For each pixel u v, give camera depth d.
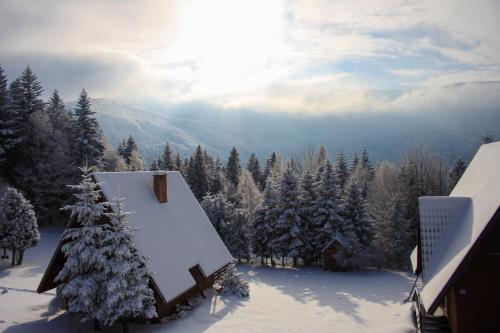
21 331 18.34
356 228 42.69
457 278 12.29
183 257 23.89
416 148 64.38
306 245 42.91
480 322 13.38
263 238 43.53
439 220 17.52
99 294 17.95
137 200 24.00
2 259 34.50
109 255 18.64
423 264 16.77
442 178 61.78
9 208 32.31
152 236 22.78
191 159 74.38
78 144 54.69
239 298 26.58
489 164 18.98
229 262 29.08
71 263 17.94
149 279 20.05
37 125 52.22
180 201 28.45
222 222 44.28
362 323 21.45
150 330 19.64
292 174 44.16
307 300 27.28
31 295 24.31
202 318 21.75
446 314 16.53
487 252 13.34
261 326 20.61
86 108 55.56
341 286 33.22
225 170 89.06
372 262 40.94
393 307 25.31
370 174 78.38
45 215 51.84
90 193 18.64
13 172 51.00
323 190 43.56
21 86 55.22
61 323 19.77
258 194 61.94
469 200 17.72
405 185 59.41
